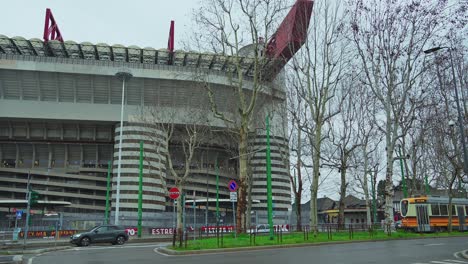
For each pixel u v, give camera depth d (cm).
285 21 2808
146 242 3284
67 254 1964
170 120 4369
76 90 6638
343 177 3756
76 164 8012
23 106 6594
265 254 1666
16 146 7850
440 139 3644
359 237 2586
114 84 6562
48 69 6341
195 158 7069
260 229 4416
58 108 6675
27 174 7619
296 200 3494
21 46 6456
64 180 7806
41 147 7900
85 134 7612
